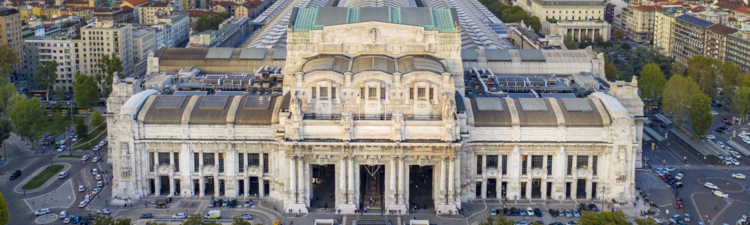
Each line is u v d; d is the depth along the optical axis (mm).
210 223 181125
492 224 184125
